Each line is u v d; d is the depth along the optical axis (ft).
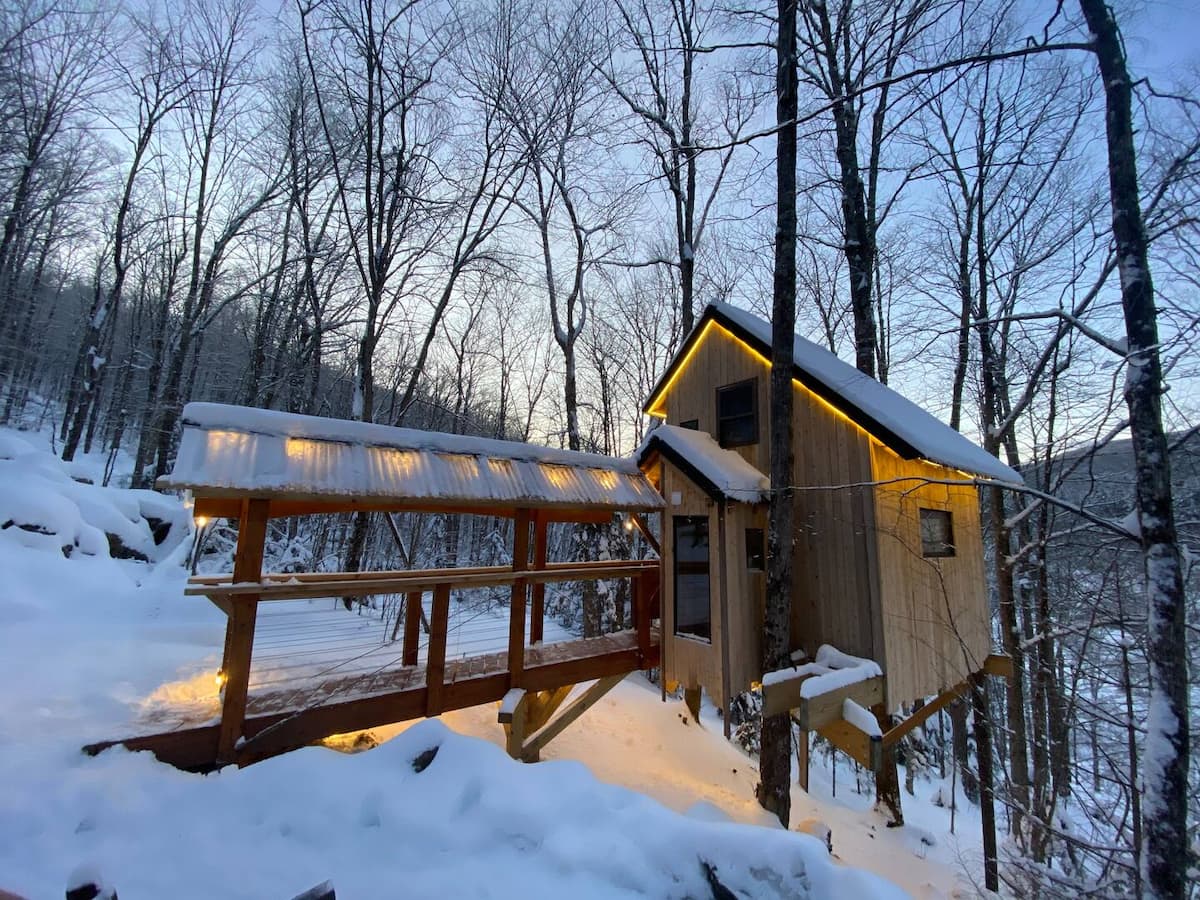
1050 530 27.84
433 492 15.83
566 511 24.34
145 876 7.45
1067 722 23.44
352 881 7.44
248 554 13.15
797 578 23.34
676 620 23.25
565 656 20.58
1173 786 12.42
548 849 7.93
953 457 21.48
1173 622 12.96
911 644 21.57
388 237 44.78
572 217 47.98
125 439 83.71
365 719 14.88
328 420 15.94
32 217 60.08
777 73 22.45
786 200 21.57
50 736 11.21
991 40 24.02
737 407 26.99
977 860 24.35
